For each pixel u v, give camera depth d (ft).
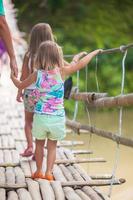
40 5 82.43
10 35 23.73
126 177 28.43
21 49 59.16
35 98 25.41
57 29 76.74
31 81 23.03
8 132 35.35
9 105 47.34
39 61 22.86
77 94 29.81
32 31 25.02
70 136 41.75
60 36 74.13
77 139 40.14
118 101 23.13
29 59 25.16
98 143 38.37
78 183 22.02
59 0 81.20
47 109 22.81
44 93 22.84
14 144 30.86
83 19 79.25
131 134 44.04
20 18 81.66
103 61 70.03
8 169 24.68
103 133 25.07
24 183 21.97
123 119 51.78
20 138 32.89
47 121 22.75
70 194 20.71
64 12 80.79
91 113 57.72
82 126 29.19
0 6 23.44
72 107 62.39
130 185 26.58
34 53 24.91
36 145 22.95
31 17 81.66
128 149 36.19
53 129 22.76
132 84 70.03
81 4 80.64
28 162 25.68
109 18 80.33
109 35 77.00
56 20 79.61
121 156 34.01
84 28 77.20
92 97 26.40
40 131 22.79
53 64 22.79
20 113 43.80
